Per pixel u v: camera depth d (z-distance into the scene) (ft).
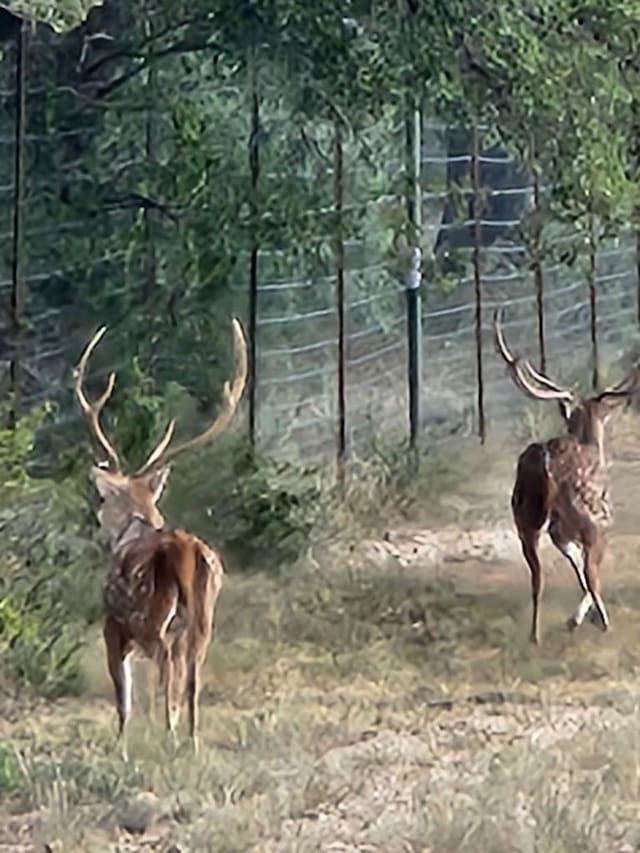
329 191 84.94
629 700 60.13
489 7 75.72
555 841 45.29
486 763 52.70
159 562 53.47
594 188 78.33
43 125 82.17
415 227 90.99
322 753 54.34
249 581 74.49
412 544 84.07
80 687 61.16
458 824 46.14
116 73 83.05
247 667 63.26
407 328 102.42
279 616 69.10
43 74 82.33
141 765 51.52
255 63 79.61
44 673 60.59
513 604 72.59
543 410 106.93
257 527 76.23
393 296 106.73
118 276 81.71
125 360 80.74
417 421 98.02
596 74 77.82
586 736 54.85
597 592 69.05
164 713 55.16
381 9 76.38
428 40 76.28
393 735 56.65
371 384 104.83
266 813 47.93
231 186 79.82
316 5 76.43
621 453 105.50
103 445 58.90
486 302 120.06
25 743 54.44
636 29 78.89
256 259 84.99
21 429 62.80
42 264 81.76
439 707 59.72
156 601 53.16
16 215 79.36
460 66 77.10
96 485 55.47
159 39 80.74
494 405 112.47
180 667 54.65
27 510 62.64
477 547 83.66
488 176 122.52
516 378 72.49
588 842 45.37
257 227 79.46
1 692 60.08
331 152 86.02
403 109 81.25
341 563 78.69
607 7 78.18
